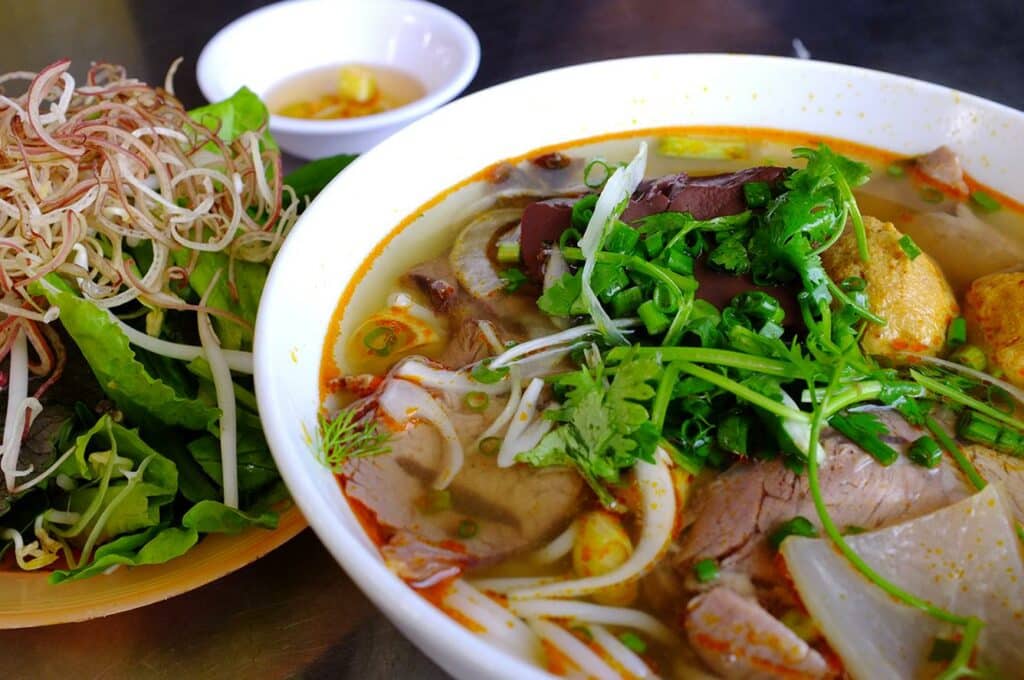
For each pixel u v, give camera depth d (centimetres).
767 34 41
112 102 26
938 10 41
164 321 26
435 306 25
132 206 26
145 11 42
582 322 23
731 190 24
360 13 38
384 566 18
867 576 19
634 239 23
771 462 21
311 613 23
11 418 23
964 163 27
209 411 24
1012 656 19
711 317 22
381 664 22
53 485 24
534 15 42
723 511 21
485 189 27
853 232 24
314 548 24
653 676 19
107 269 25
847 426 21
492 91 27
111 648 22
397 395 22
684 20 42
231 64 35
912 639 19
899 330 23
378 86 37
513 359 23
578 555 21
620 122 28
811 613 19
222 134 29
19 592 22
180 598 23
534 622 20
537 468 21
